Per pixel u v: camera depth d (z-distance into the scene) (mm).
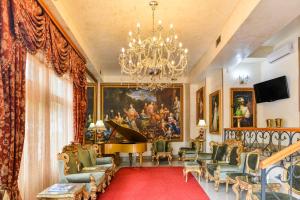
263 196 2676
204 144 9875
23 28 3111
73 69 5867
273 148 6023
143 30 6109
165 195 5344
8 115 2986
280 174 4145
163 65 5961
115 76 11633
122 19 5461
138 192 5590
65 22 4836
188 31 6188
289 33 6766
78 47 6344
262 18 4297
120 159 10438
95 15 5219
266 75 8094
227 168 5605
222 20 5523
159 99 11586
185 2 4719
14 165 3150
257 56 8164
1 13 2670
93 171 5562
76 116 6492
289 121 6883
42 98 4605
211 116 9391
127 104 11492
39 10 3664
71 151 5180
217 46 6504
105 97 11477
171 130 11531
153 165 9453
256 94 7980
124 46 7301
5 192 2625
